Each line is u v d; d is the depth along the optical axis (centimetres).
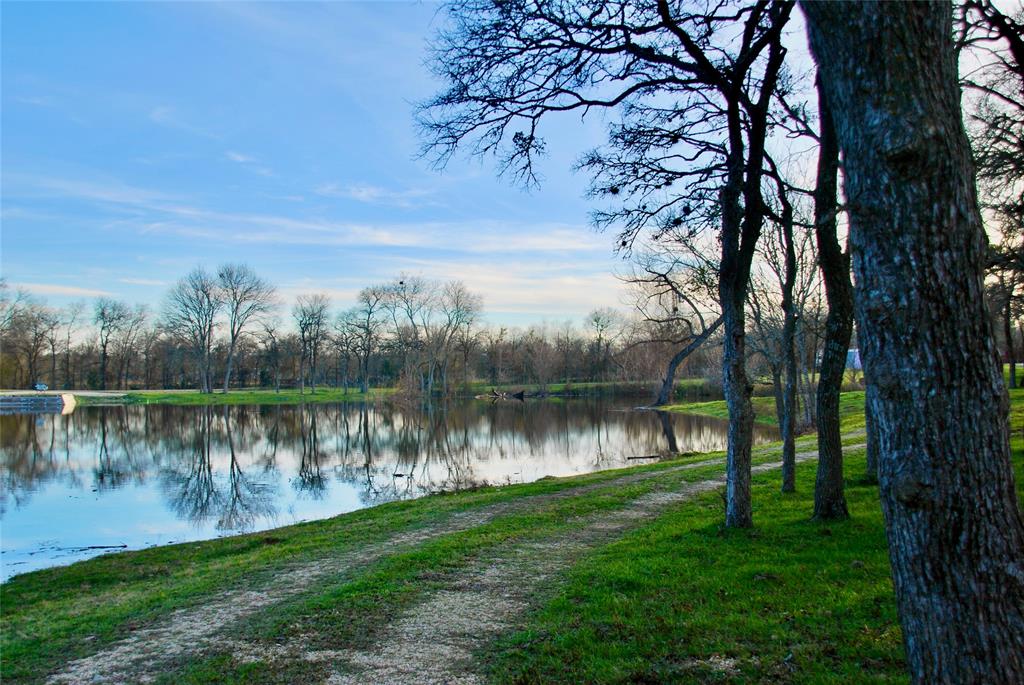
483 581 840
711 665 530
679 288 1428
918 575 314
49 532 1594
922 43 308
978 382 306
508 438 3812
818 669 502
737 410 1006
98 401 7512
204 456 3139
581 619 657
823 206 998
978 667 298
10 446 3497
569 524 1195
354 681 564
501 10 824
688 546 907
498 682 541
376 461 2925
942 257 305
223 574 997
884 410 322
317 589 855
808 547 851
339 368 9962
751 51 876
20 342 7862
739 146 963
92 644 707
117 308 9119
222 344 8806
